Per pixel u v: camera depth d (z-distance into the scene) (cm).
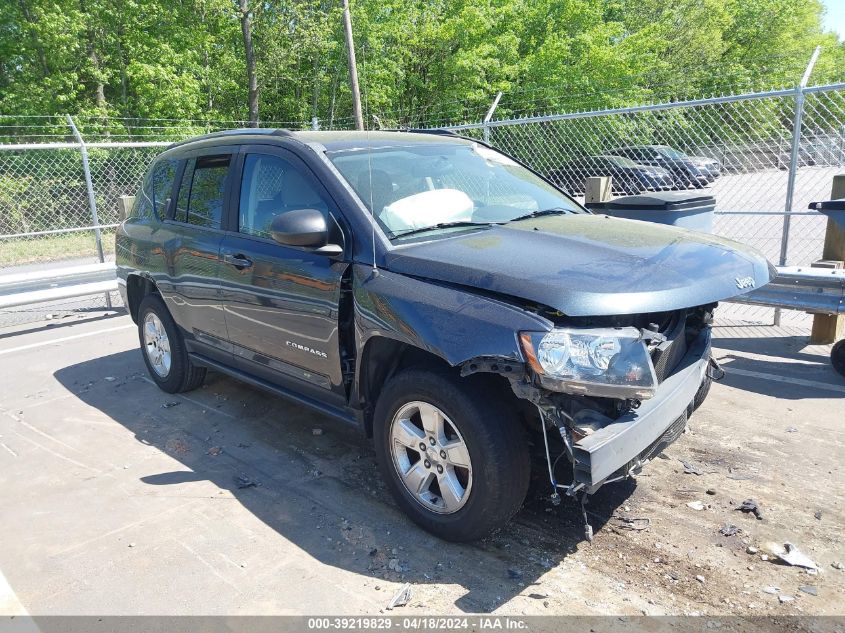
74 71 2180
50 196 1688
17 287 788
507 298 283
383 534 330
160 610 278
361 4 2420
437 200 377
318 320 358
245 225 417
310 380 382
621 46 2606
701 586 284
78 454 436
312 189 370
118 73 2289
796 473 377
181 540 329
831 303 544
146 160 1842
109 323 823
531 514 344
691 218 572
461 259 307
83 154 937
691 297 280
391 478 334
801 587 282
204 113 2411
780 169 792
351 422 364
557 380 259
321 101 2717
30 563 314
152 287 530
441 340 284
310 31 2312
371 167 379
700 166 861
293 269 369
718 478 374
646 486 368
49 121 2091
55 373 618
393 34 2522
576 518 339
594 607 273
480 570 299
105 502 370
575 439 273
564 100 2445
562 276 279
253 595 286
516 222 378
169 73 2167
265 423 475
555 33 2622
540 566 301
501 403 291
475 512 296
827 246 607
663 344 296
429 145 432
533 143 983
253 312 405
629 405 285
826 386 506
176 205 491
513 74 2555
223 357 457
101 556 318
